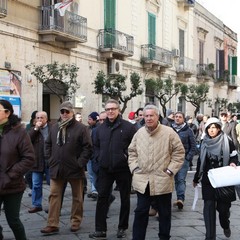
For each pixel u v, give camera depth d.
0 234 6.08
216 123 6.19
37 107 17.45
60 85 18.59
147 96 26.73
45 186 11.16
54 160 6.94
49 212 6.95
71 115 7.03
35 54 17.34
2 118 5.35
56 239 6.60
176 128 9.16
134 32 25.09
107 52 21.73
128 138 6.73
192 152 9.07
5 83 15.80
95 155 7.09
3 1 15.19
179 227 7.34
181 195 8.87
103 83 20.39
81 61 20.38
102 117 9.56
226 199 6.12
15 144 5.34
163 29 28.88
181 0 31.11
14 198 5.38
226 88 42.88
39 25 17.47
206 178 6.18
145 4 26.39
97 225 6.67
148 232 7.01
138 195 5.99
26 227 7.30
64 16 17.95
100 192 6.70
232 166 5.96
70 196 10.02
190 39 33.69
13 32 16.16
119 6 23.38
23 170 5.32
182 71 30.97
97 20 21.59
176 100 30.84
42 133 8.41
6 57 15.86
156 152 5.90
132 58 24.83
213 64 36.75
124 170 6.71
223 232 6.98
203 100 29.30
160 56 27.08
